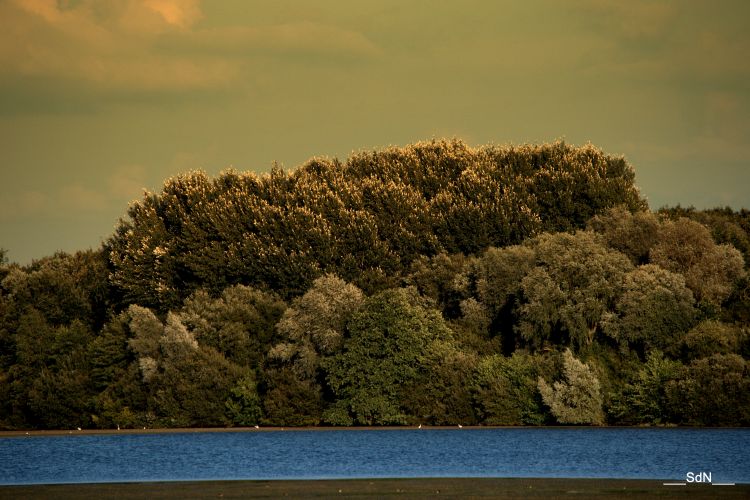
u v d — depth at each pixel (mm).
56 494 191125
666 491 185625
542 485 194375
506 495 182250
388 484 197875
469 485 195250
